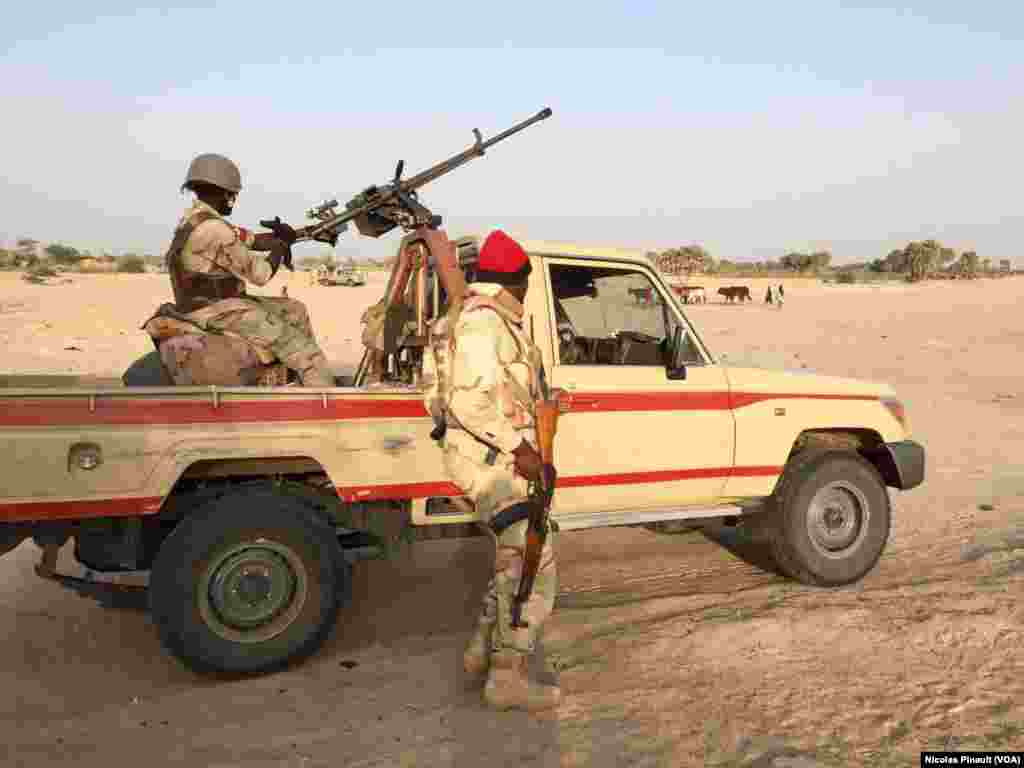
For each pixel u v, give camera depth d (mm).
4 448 3754
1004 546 6199
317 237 4957
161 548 3986
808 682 3936
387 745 3449
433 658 4375
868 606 4887
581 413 4836
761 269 115688
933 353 22562
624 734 3494
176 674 4293
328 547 4234
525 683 3717
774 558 5660
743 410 5285
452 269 4488
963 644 4309
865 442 5887
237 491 4176
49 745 3486
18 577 5727
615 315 5180
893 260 119812
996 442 11328
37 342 18500
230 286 4578
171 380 4691
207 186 4547
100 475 3883
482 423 3549
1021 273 124500
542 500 3637
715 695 3824
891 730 3484
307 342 4688
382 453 4383
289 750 3426
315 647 4242
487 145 5168
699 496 5270
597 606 5105
